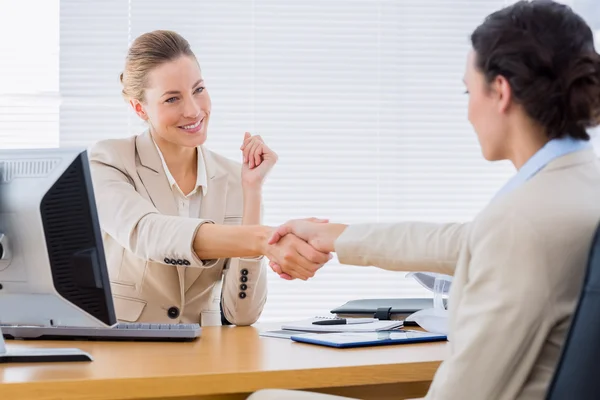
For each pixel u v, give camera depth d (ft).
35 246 4.98
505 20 4.17
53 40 11.82
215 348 5.62
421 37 12.35
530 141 4.14
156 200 7.70
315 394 4.35
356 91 12.21
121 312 7.57
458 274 4.00
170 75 7.61
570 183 3.88
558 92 4.00
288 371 4.64
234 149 12.01
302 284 12.05
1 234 5.01
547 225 3.68
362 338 5.85
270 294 12.00
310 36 12.16
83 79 11.84
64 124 11.82
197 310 7.75
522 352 3.65
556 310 3.62
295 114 12.12
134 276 7.58
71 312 5.07
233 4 12.06
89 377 4.40
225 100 12.01
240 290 7.57
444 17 12.40
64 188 4.95
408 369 4.88
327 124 12.16
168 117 7.66
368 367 4.79
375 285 12.15
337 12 12.21
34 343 5.93
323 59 12.17
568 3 11.94
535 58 4.01
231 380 4.54
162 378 4.43
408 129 12.30
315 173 12.11
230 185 8.16
